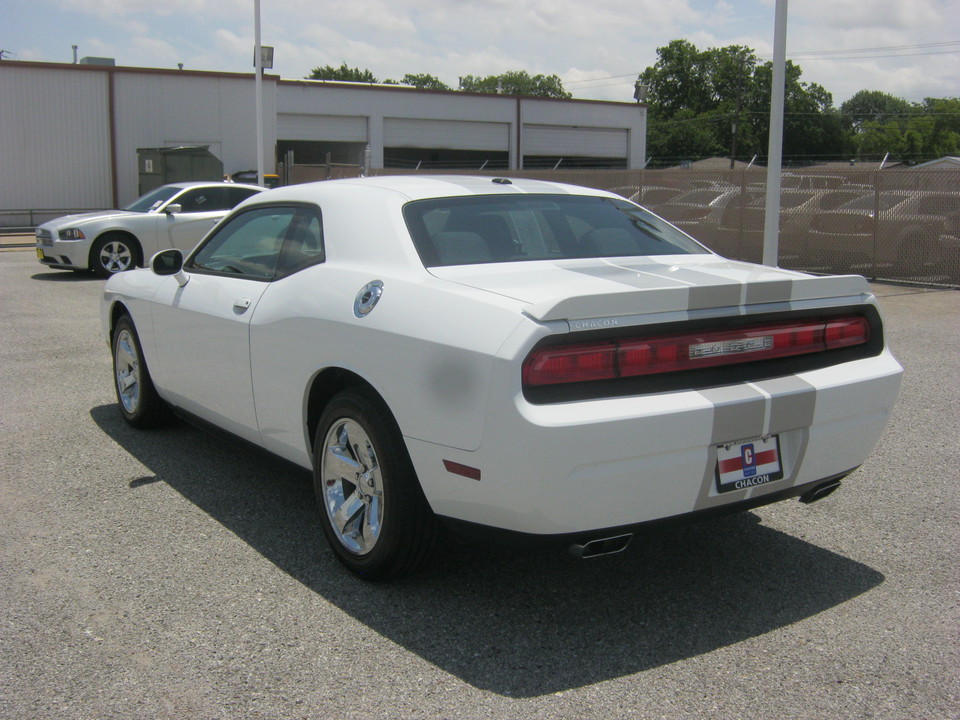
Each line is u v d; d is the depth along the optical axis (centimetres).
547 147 4447
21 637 310
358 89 3906
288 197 433
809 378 330
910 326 961
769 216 995
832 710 269
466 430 295
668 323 302
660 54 10625
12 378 716
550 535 295
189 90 3089
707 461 305
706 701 274
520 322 287
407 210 375
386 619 325
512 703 272
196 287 459
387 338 323
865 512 435
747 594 349
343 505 361
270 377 394
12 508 433
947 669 292
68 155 2939
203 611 330
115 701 271
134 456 517
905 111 13500
